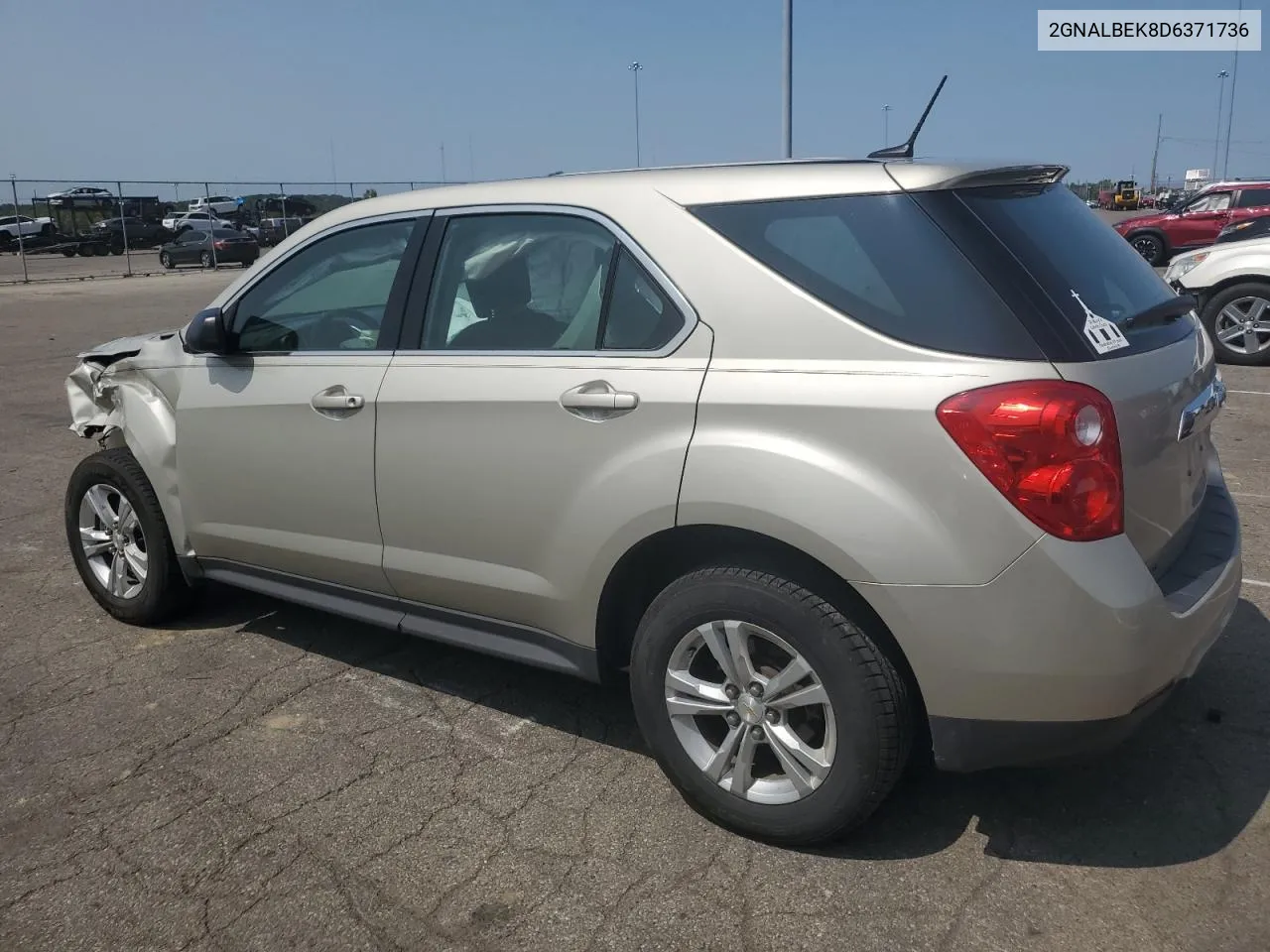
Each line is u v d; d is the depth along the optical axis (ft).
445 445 10.84
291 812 10.31
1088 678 8.07
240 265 105.50
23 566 17.70
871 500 8.31
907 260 8.64
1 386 35.73
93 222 122.62
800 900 8.79
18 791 10.77
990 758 8.57
